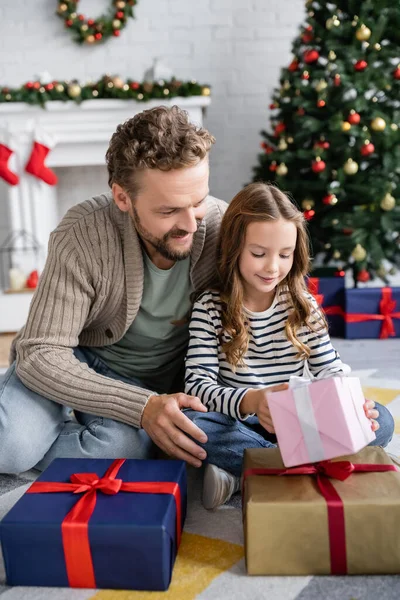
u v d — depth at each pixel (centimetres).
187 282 140
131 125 118
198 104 300
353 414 105
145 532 92
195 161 113
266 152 295
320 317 137
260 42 339
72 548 94
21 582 97
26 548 95
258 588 95
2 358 250
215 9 335
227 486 121
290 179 275
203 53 338
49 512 96
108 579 96
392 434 137
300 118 259
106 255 130
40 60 335
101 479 104
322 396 103
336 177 256
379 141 255
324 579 97
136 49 336
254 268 128
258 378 135
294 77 273
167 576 95
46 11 329
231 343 133
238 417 121
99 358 150
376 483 102
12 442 127
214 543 109
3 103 289
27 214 303
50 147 296
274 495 98
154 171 112
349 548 96
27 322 133
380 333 260
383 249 268
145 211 118
